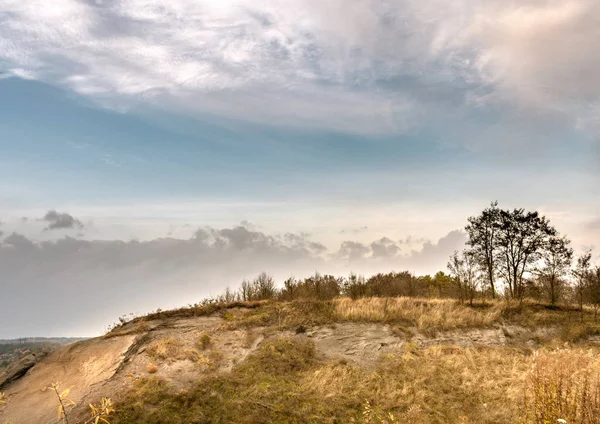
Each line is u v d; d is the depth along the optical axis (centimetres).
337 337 2134
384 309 2477
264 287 2961
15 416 1387
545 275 3189
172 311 2338
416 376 1733
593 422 982
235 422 1331
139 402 1384
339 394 1548
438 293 3403
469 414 1408
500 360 1945
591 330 2438
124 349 1792
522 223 3234
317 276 3209
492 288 3275
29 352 1795
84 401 1429
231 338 2019
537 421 1087
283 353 1891
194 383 1562
